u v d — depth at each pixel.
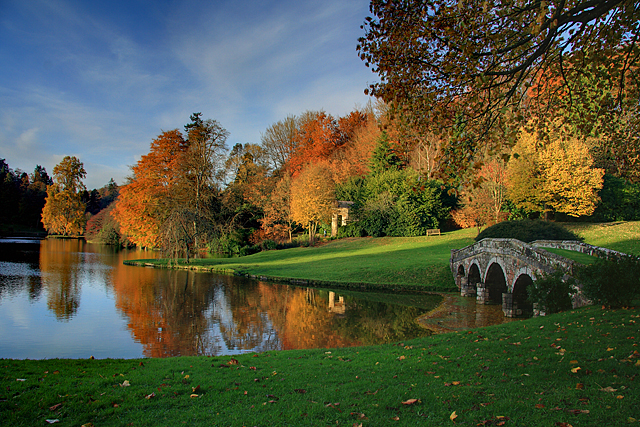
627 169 11.41
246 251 53.66
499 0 8.52
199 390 7.00
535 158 36.97
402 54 8.79
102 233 71.31
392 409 5.81
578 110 10.01
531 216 44.44
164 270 38.22
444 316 19.38
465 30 8.06
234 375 8.09
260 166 65.50
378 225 52.03
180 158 48.78
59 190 82.75
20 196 96.88
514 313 19.05
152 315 19.69
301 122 75.75
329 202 54.25
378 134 58.53
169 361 9.58
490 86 8.77
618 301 11.27
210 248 53.25
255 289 28.00
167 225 40.03
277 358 10.23
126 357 13.14
